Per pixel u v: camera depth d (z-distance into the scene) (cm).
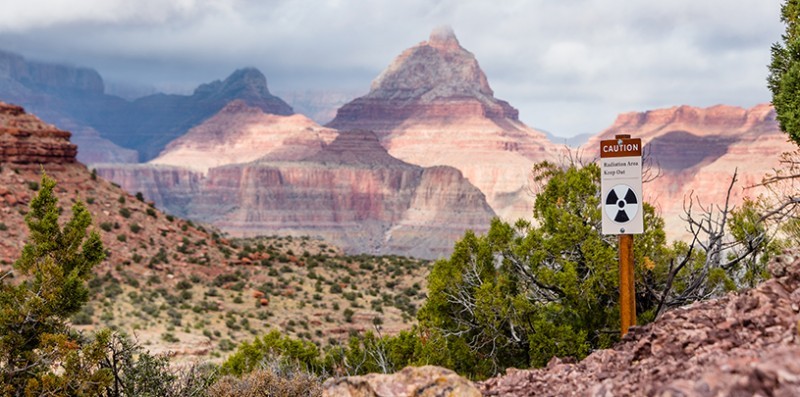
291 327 6638
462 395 1269
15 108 9325
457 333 2714
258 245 9875
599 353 1423
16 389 2314
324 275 8712
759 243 2342
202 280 7744
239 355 3095
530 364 2511
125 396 2523
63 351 2292
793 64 2019
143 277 7419
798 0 2075
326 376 2689
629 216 1747
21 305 2414
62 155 9212
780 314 1240
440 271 2822
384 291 8481
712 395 900
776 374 866
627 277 1775
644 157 2592
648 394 1070
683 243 2556
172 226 9044
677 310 1410
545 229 2656
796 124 1978
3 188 7975
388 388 1291
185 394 2569
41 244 2541
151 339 5528
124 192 9581
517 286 2728
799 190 2316
